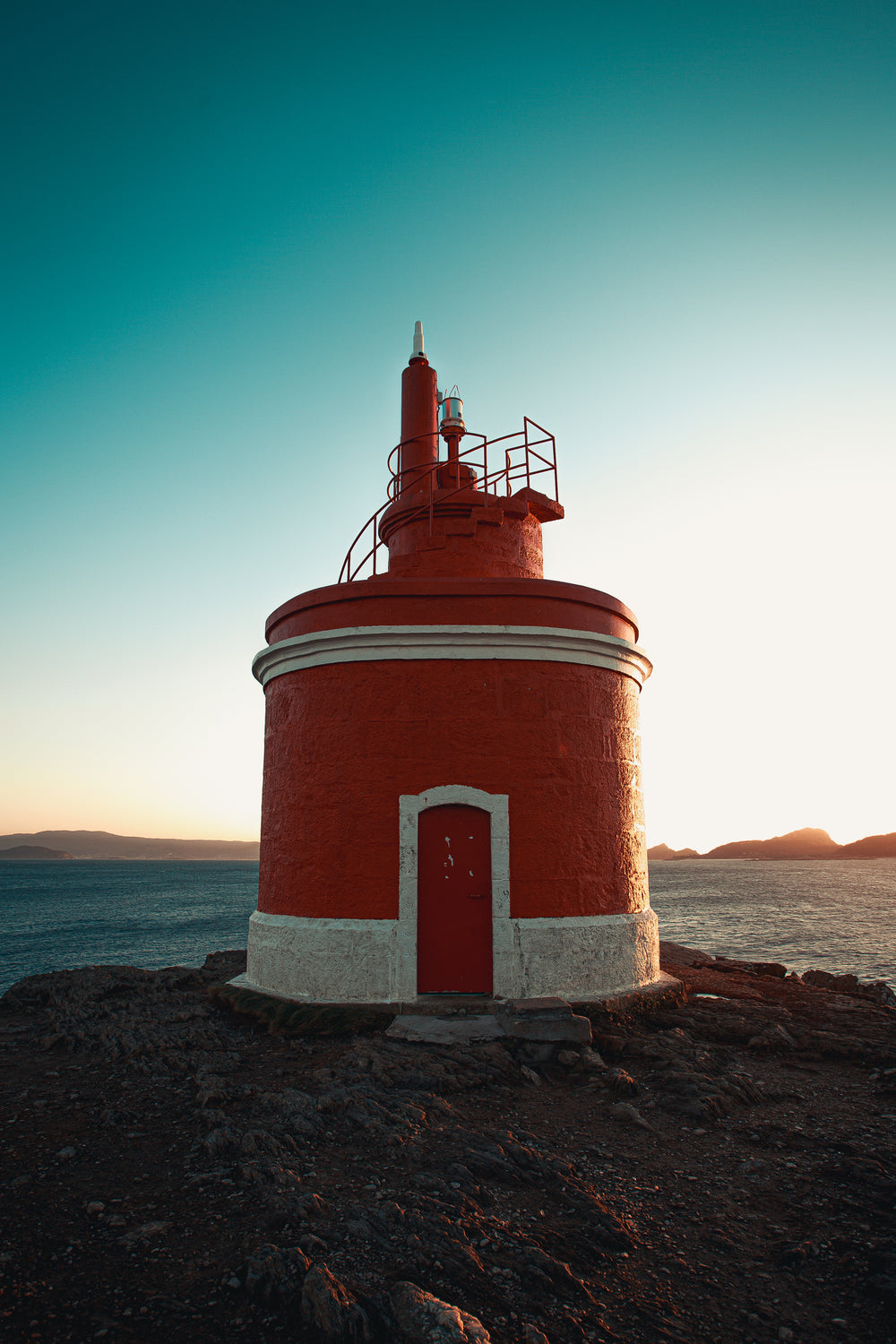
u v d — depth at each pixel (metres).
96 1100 6.89
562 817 9.57
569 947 9.19
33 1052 8.70
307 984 9.18
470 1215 4.71
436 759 9.42
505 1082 7.20
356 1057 7.45
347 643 9.73
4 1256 4.24
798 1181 5.41
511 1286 4.09
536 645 9.78
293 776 10.06
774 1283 4.21
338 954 9.05
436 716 9.52
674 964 13.40
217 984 11.09
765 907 73.00
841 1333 3.81
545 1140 6.02
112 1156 5.66
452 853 9.32
